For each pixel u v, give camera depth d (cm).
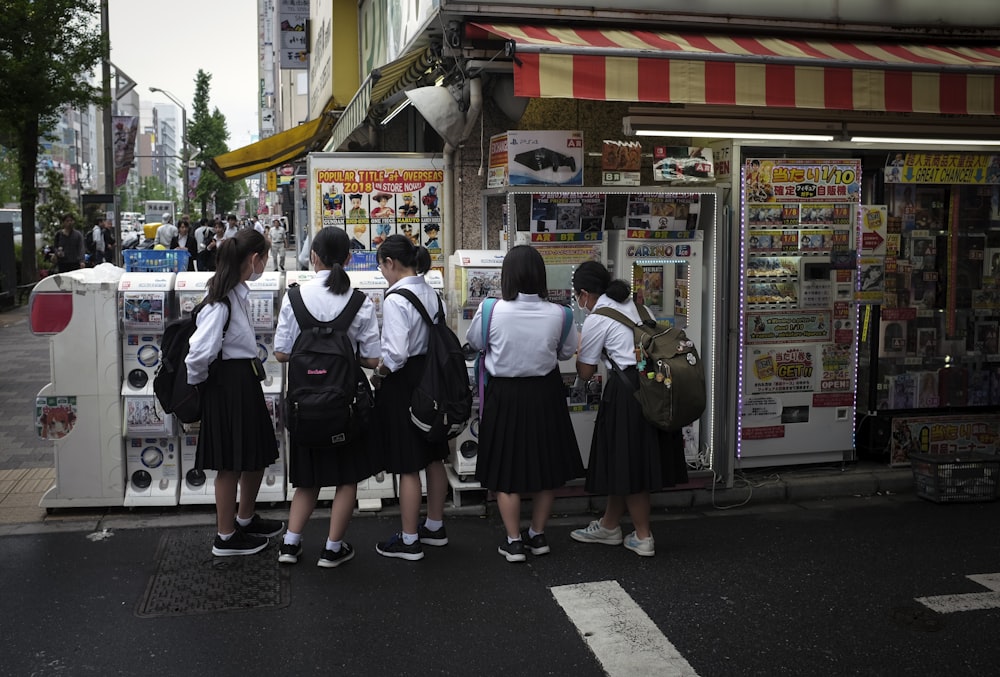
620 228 622
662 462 517
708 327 634
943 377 711
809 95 559
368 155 718
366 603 451
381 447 506
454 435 491
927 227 706
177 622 426
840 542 553
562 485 514
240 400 486
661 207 615
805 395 666
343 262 492
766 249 649
